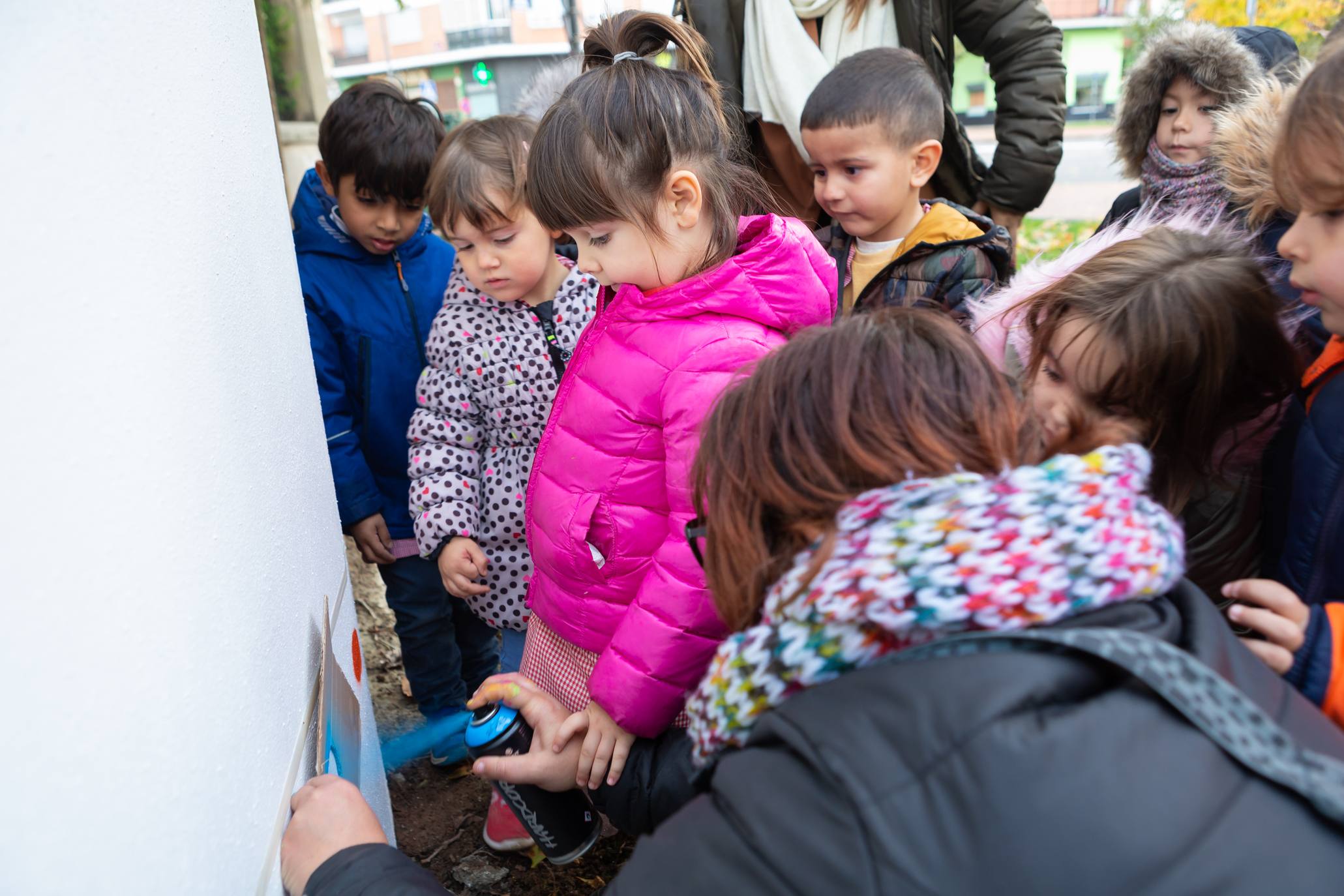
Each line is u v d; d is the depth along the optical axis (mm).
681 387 1188
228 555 786
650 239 1190
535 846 1719
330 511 1326
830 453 690
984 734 547
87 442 560
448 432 1747
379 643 2486
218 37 965
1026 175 2510
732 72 2375
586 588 1344
